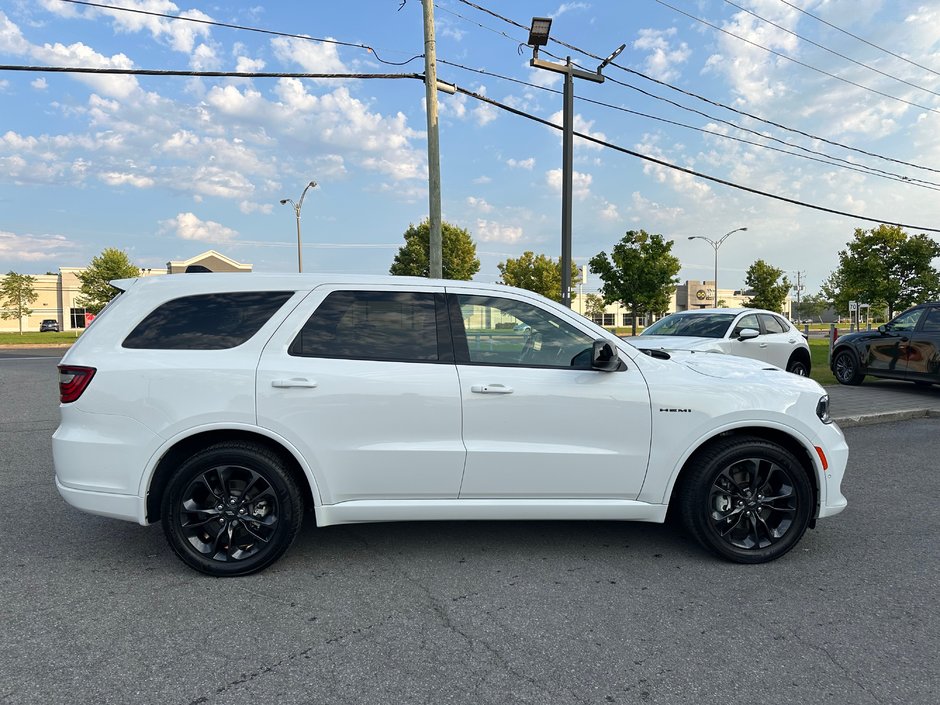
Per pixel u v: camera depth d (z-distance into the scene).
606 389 3.61
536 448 3.57
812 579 3.53
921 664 2.64
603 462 3.61
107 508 3.41
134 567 3.62
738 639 2.85
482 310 3.74
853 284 36.00
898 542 4.13
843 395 10.97
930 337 10.98
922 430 8.30
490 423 3.55
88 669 2.55
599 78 13.16
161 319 3.55
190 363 3.42
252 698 2.37
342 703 2.35
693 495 3.70
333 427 3.45
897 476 5.88
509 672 2.57
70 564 3.66
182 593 3.29
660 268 35.84
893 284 34.12
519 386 3.56
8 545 3.95
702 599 3.26
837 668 2.61
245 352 3.48
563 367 3.67
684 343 9.45
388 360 3.56
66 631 2.87
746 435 3.78
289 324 3.55
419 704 2.35
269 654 2.69
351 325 3.62
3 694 2.37
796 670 2.59
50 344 33.25
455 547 3.97
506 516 3.61
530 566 3.68
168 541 3.46
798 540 3.80
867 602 3.24
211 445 3.49
